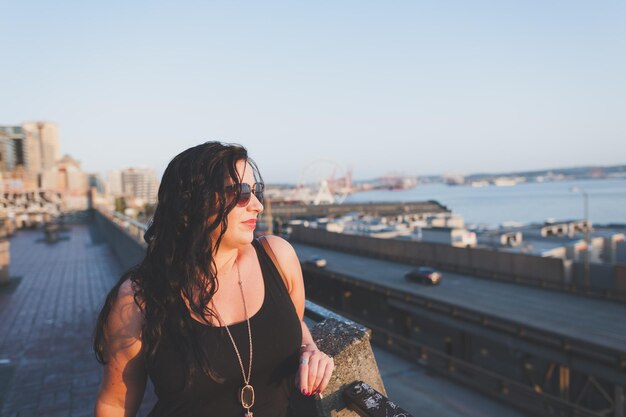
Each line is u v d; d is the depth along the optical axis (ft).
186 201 3.74
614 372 53.93
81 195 141.90
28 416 14.82
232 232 3.86
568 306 74.69
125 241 39.75
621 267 79.61
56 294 34.06
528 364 71.10
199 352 3.59
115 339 3.78
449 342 87.76
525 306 76.02
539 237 166.30
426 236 139.13
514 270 96.63
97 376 18.07
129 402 3.98
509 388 53.06
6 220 84.53
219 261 3.94
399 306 88.48
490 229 194.59
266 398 3.95
